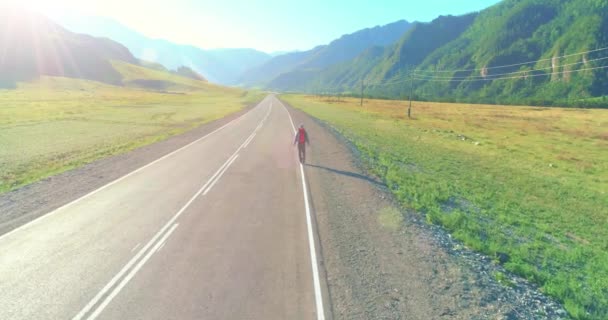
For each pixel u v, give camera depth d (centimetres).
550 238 1279
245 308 613
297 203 1204
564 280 849
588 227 1466
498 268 856
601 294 821
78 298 641
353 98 16388
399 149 2969
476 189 1909
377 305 635
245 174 1602
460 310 637
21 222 992
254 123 4006
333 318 592
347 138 3075
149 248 841
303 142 1850
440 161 2664
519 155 3256
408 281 728
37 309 609
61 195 1252
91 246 848
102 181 1451
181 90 18400
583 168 2750
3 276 710
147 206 1143
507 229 1298
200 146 2361
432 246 919
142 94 12600
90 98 8694
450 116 7462
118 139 2739
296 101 11812
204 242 878
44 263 764
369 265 786
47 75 14688
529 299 714
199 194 1283
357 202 1251
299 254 823
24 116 4272
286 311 607
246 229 966
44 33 17312
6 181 1486
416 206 1282
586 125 5862
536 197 1900
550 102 12338
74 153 2136
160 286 680
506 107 11212
